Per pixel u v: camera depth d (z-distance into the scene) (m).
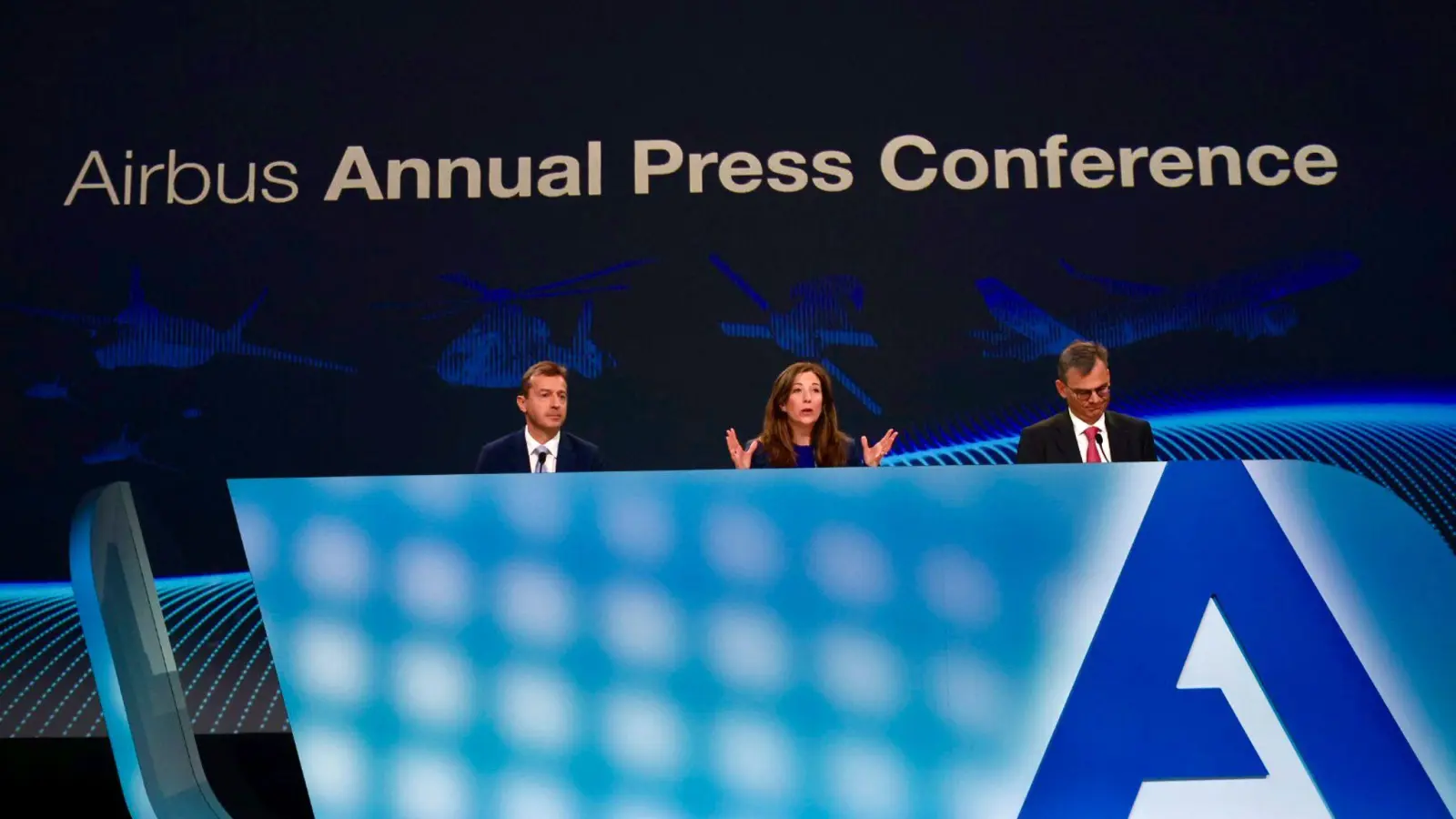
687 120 5.23
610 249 5.15
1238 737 1.62
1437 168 5.11
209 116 5.20
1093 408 3.68
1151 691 1.63
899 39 5.26
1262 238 5.09
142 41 5.23
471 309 5.11
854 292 5.12
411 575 1.66
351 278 5.11
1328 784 1.60
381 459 5.00
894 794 1.61
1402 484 4.93
